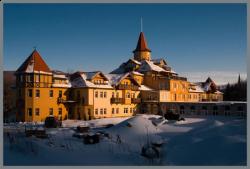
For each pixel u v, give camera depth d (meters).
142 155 24.33
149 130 34.69
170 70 79.88
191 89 80.12
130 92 60.97
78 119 52.25
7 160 21.25
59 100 50.62
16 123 45.00
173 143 28.58
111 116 56.12
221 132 30.22
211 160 22.11
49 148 25.42
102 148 26.58
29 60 49.44
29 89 47.91
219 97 93.00
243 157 21.42
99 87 53.47
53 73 52.22
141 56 80.44
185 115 58.75
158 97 63.88
